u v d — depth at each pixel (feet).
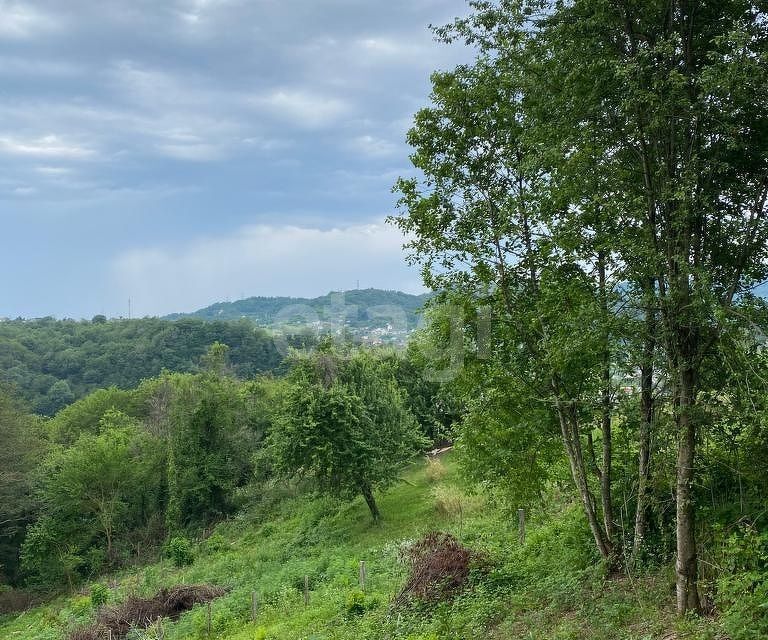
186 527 139.74
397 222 37.01
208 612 60.03
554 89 29.19
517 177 34.22
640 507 30.63
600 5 24.72
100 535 138.10
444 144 35.65
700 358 24.34
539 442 37.83
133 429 160.45
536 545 42.39
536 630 28.60
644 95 22.86
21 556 125.18
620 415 31.09
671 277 23.99
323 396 93.20
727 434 25.79
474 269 34.83
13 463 131.75
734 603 21.57
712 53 21.42
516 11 32.01
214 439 147.64
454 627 33.42
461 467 46.75
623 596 28.40
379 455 93.86
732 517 25.44
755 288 24.97
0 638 87.56
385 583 53.16
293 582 68.08
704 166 23.89
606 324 25.71
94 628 68.90
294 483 123.75
